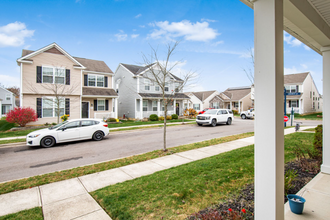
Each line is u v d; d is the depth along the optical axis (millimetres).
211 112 17781
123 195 3840
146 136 11875
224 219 2809
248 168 5105
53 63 16297
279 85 2160
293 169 4965
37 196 3986
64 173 5355
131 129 14609
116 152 8008
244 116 26094
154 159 6645
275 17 2105
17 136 11398
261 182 2213
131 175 5145
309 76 33281
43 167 6207
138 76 22125
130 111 23594
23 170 5938
